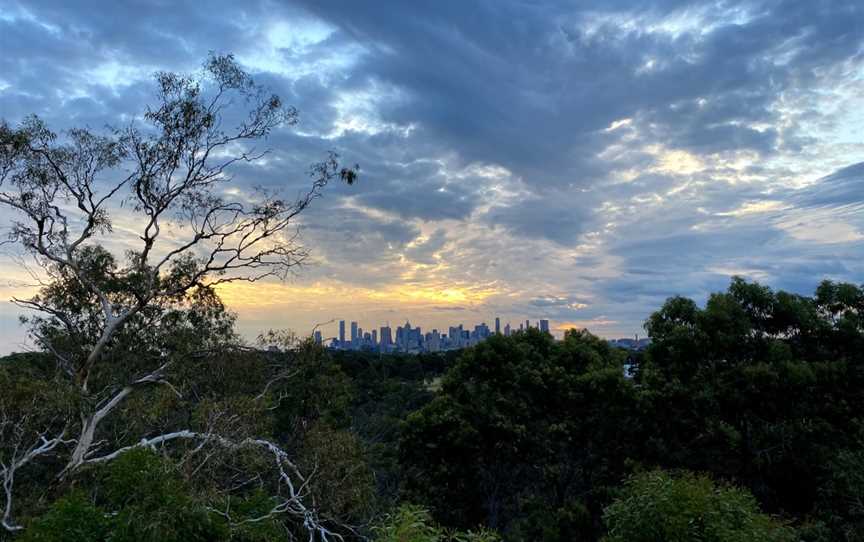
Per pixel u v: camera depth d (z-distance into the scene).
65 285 19.45
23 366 18.19
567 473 22.33
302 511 15.11
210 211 19.73
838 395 17.86
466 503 22.42
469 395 21.94
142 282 19.05
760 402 17.56
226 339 20.19
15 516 13.12
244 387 19.34
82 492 10.63
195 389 18.61
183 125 18.61
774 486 18.23
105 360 18.98
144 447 11.57
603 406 20.75
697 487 9.72
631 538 9.56
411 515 6.20
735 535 8.77
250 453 14.73
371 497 16.69
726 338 17.97
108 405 16.41
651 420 19.27
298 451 17.95
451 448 21.19
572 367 22.61
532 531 20.64
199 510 10.38
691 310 19.44
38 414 14.59
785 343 18.30
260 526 13.19
